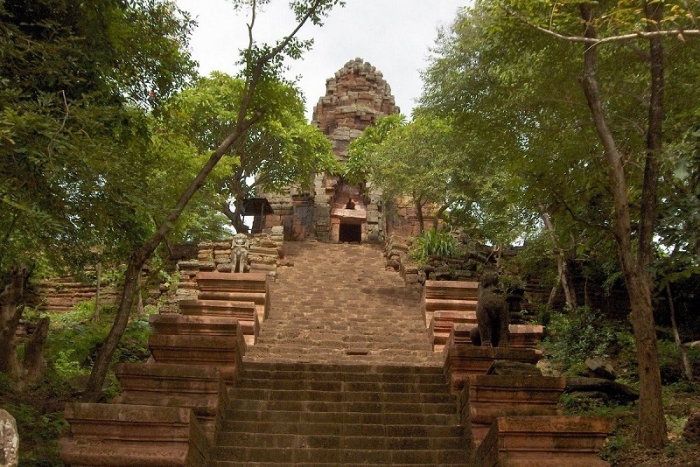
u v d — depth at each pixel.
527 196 13.58
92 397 11.14
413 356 15.49
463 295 18.19
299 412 11.30
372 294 22.27
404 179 26.23
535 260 23.47
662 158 10.91
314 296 21.66
